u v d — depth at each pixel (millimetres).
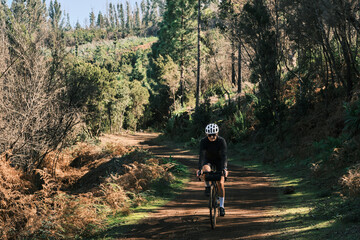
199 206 8656
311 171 12219
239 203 8953
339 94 19969
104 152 18969
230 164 19906
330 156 11961
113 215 7941
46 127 14250
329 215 6449
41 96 14094
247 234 5859
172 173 14211
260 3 22859
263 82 23453
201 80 58219
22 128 13281
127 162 13336
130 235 6199
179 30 61062
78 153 18578
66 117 14984
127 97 63875
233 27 25984
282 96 26312
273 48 23000
